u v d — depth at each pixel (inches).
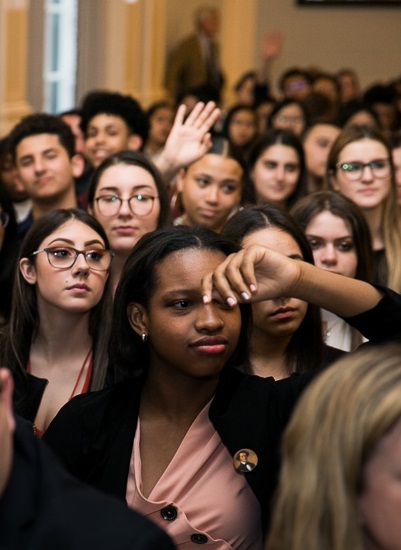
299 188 233.8
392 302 89.5
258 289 86.3
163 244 91.4
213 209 203.3
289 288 86.4
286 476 57.9
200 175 203.3
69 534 58.9
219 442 92.3
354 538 55.4
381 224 191.5
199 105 186.7
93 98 266.8
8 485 59.7
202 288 85.6
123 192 163.2
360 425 55.4
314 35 674.2
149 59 519.5
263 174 229.9
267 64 500.4
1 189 168.6
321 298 87.9
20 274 128.0
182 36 604.1
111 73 473.1
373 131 194.4
